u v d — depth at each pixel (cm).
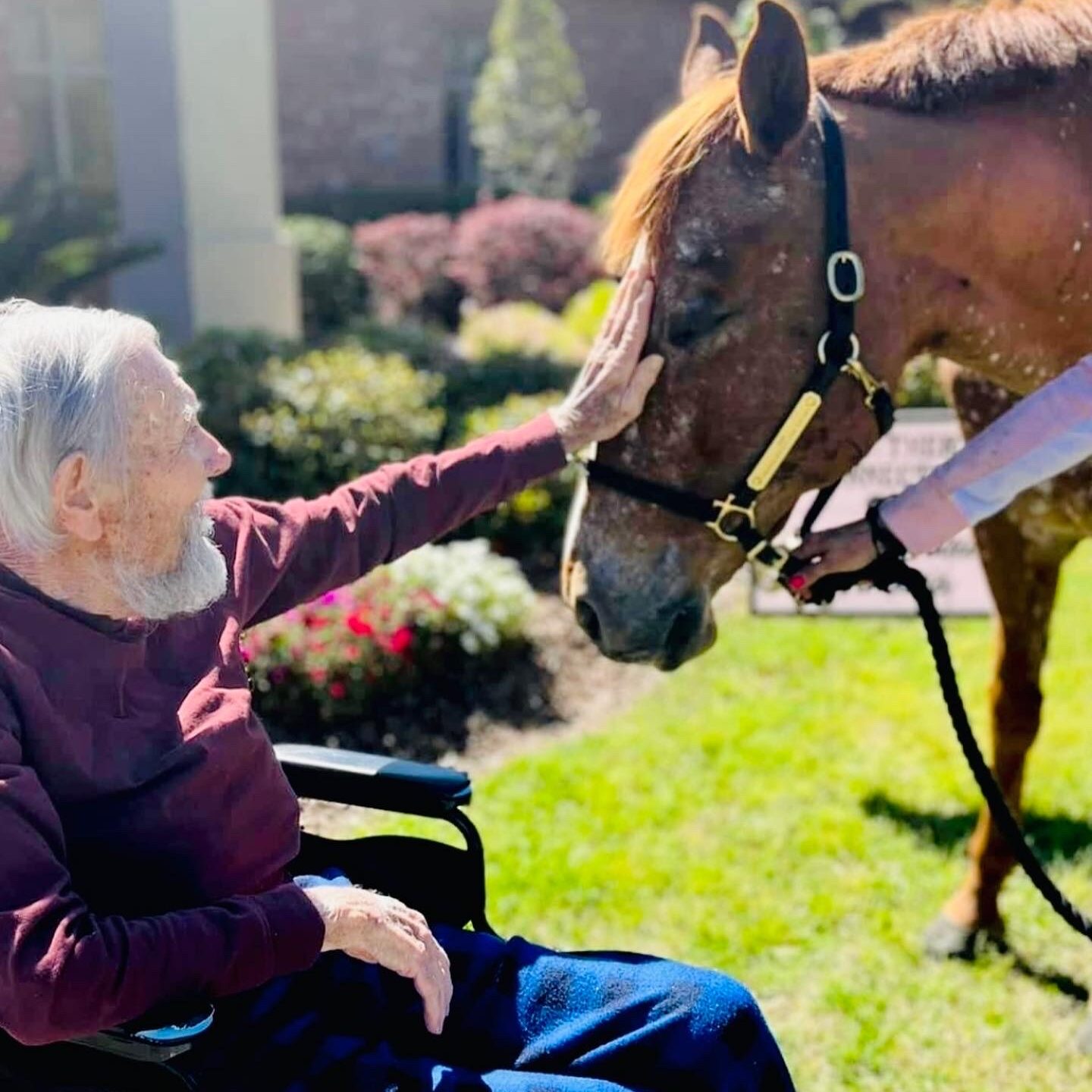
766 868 349
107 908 157
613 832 371
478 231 1186
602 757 420
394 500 209
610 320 206
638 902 333
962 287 209
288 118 1688
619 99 1859
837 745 428
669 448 203
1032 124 205
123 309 836
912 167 201
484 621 480
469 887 198
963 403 265
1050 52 208
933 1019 288
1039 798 385
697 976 170
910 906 333
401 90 1720
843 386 202
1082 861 351
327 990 177
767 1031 168
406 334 852
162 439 154
